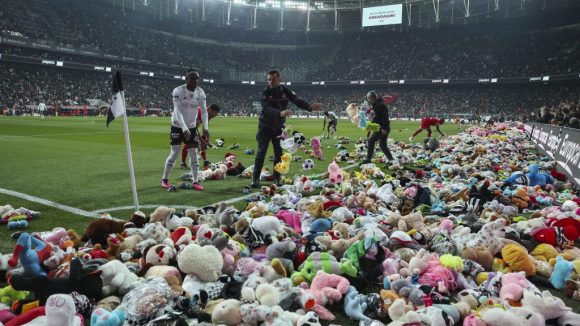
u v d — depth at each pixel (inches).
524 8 2144.4
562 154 411.2
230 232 168.7
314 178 337.4
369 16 2618.1
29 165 382.0
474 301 120.3
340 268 132.5
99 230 160.2
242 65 3024.1
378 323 104.8
